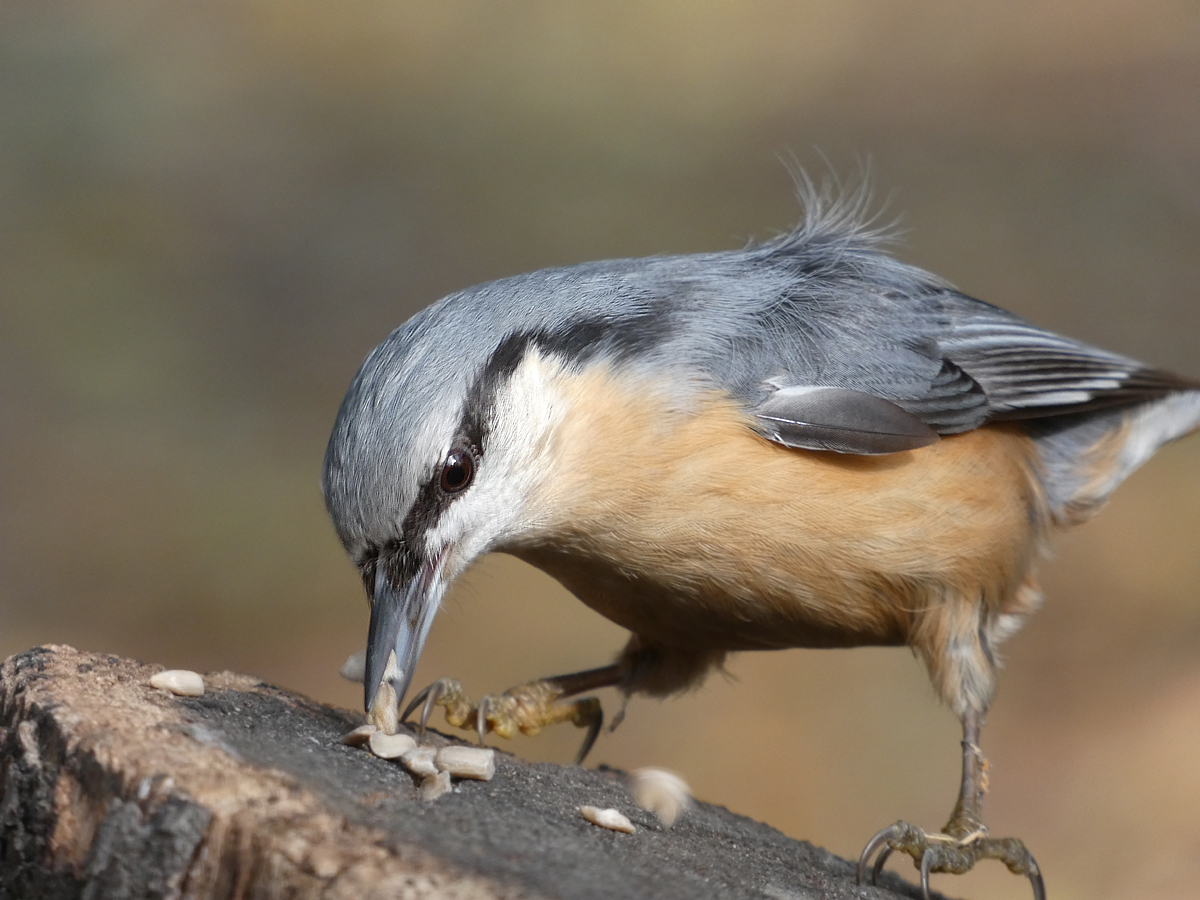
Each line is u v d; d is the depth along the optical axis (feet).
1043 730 37.50
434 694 21.58
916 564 20.06
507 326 18.93
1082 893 32.73
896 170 63.05
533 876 11.97
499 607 42.09
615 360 19.27
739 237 30.94
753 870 14.82
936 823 34.45
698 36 75.46
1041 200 60.64
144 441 49.47
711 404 19.22
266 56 71.97
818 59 74.90
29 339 53.93
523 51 75.41
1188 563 42.98
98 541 44.34
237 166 65.16
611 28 77.61
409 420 18.01
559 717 22.72
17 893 13.10
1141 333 52.39
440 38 74.59
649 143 67.05
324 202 61.87
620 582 20.22
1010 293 54.65
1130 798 34.94
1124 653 40.14
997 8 78.48
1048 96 69.41
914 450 20.06
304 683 38.88
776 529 19.40
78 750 13.08
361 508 18.02
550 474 18.94
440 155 65.82
